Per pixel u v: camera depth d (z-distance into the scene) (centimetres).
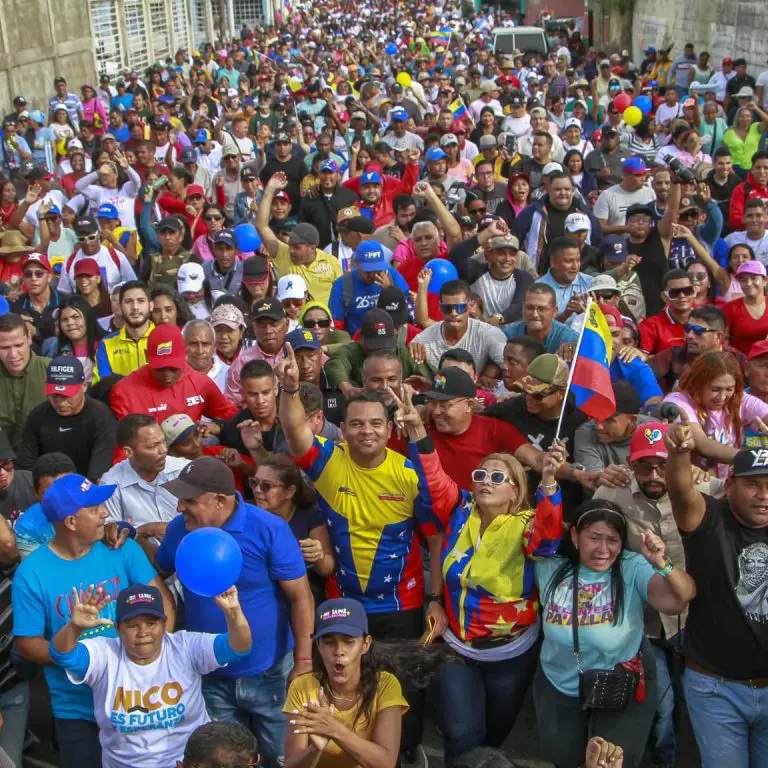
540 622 556
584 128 2056
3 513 646
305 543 579
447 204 1336
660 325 838
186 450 653
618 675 496
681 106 2114
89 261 952
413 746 561
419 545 604
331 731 445
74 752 525
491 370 783
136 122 1836
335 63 3622
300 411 579
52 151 2012
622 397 607
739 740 500
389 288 823
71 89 3025
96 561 533
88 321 902
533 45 4072
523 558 535
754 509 482
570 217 1021
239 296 988
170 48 4178
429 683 550
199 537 459
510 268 937
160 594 492
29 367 789
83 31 3131
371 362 652
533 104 2103
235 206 1455
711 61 3170
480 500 539
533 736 618
